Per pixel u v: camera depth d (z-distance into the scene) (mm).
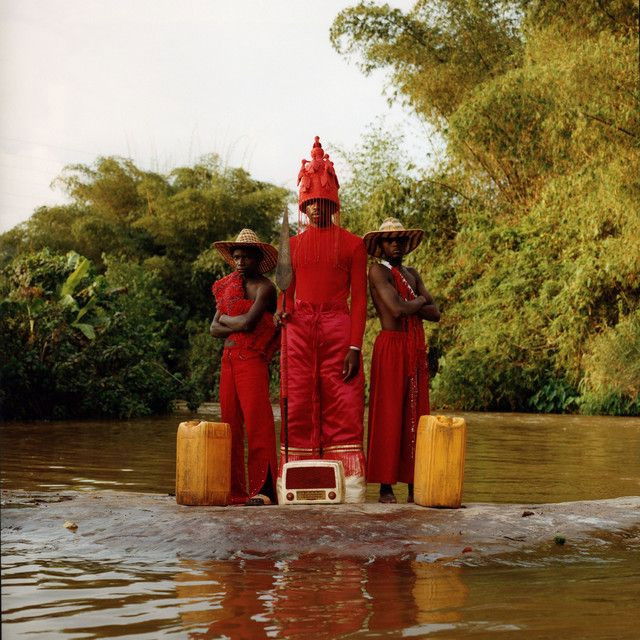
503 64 20156
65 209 30312
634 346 15344
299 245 4777
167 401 15047
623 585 3109
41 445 8453
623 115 14844
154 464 6883
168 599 2832
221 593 2916
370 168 21328
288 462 4453
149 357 15133
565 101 15531
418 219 19812
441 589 3023
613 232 16859
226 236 29047
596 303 16703
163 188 30578
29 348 12656
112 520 3967
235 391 4777
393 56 21016
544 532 3963
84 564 3320
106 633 2465
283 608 2748
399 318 4746
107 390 13305
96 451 7906
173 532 3756
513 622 2619
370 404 4750
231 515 4023
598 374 15578
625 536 3977
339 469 4441
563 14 17203
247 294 4816
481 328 18016
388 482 4637
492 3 20484
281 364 4746
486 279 18531
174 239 29219
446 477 4316
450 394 17875
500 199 20172
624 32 16438
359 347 4688
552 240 17812
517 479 6309
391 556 3533
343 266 4758
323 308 4730
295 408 4699
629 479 6332
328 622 2598
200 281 28562
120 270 24500
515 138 17625
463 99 20141
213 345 24250
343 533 3793
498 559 3521
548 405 16922
